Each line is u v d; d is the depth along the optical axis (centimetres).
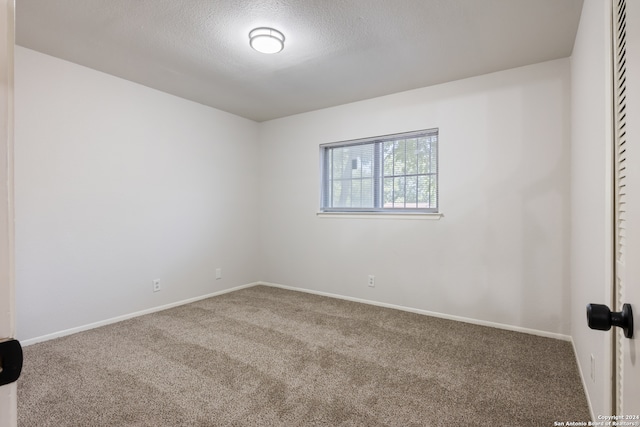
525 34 232
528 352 243
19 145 249
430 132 336
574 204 239
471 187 307
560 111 269
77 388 192
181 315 327
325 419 166
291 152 435
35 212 257
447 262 321
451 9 204
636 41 56
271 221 455
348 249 387
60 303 271
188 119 373
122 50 256
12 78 40
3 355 40
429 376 208
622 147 82
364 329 290
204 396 185
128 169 317
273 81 319
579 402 179
